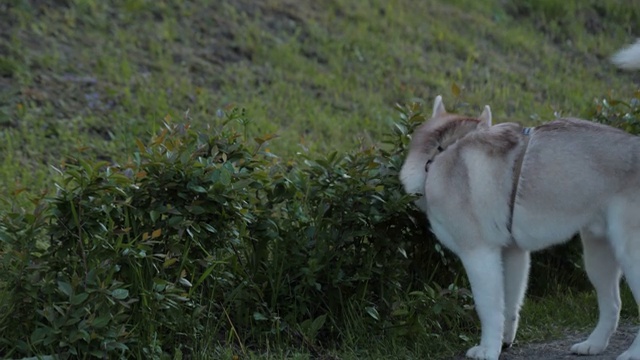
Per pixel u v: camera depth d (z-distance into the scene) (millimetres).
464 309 6496
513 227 5992
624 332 6848
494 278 5996
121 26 12789
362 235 6547
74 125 10133
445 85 13422
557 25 17188
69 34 12148
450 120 6395
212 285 6246
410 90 12242
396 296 6641
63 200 5680
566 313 7254
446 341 6430
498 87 13891
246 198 6320
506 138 6031
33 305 5602
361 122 11844
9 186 8492
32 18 12172
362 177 6664
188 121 6598
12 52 11242
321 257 6473
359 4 15695
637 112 8070
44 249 6035
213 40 13141
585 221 5836
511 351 6422
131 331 5547
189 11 13578
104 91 11031
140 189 5910
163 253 6004
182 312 5941
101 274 5582
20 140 9641
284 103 11922
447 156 6176
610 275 6172
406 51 14414
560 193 5805
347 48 14039
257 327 6367
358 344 6387
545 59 15555
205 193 6012
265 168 6938
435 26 15641
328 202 6570
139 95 11078
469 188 6000
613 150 5727
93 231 5676
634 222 5621
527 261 6352
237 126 10469
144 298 5711
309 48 13773
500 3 17484
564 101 13844
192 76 12023
